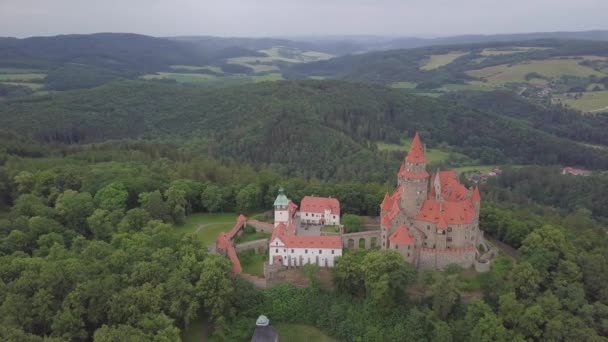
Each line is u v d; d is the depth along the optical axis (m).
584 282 143.25
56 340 99.62
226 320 132.12
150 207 181.88
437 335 124.81
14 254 133.75
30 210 167.62
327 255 148.88
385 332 129.88
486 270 141.62
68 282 118.19
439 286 129.38
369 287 132.75
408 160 148.50
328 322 135.38
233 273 143.88
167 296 123.38
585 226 194.25
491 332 120.88
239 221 182.25
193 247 144.88
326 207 178.62
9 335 97.25
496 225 172.38
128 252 136.75
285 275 145.75
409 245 141.50
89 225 163.00
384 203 159.50
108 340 101.12
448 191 166.12
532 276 135.00
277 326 136.50
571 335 121.94
